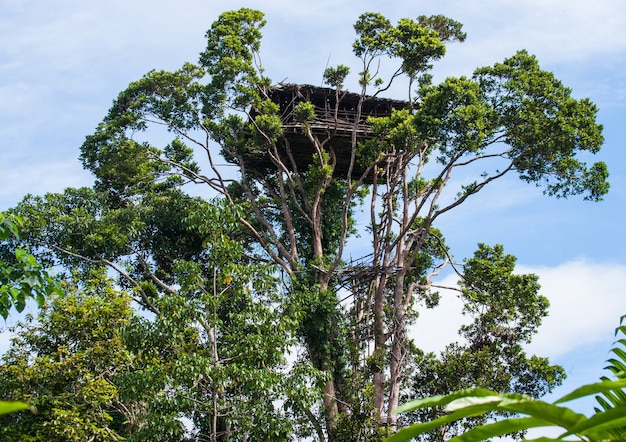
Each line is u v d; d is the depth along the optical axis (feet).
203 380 69.82
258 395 67.56
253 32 108.27
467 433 9.77
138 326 66.33
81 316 74.33
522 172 102.32
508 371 94.53
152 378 63.82
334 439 82.33
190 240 106.01
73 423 66.54
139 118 107.86
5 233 37.55
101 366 73.05
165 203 106.11
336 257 107.76
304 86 109.19
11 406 7.68
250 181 116.67
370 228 115.55
